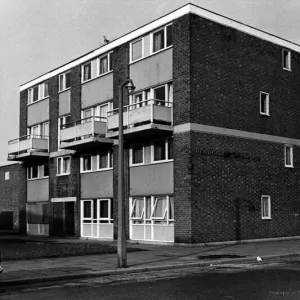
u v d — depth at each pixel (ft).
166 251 63.21
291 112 88.84
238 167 77.97
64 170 103.24
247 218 78.23
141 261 52.01
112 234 87.81
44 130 112.37
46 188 108.78
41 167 112.16
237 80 79.61
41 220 109.70
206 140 73.87
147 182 79.66
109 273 44.37
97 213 92.02
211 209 73.10
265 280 39.09
